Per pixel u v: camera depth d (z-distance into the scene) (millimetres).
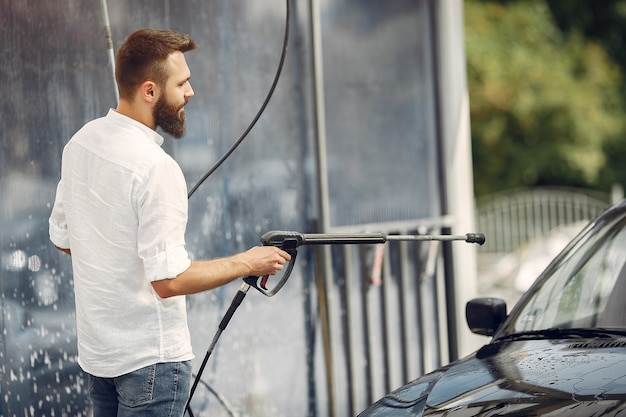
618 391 3264
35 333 4836
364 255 6582
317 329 6184
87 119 5082
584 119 21906
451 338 7191
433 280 7117
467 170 7316
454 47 7195
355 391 6422
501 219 18547
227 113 5723
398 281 6875
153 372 3615
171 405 3658
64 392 4938
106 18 4777
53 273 4926
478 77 21406
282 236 3787
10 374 4719
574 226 15125
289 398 6000
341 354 6367
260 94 5895
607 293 4211
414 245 6984
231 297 5699
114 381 3664
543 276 4488
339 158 6473
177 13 5484
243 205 5801
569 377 3453
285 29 5422
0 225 4719
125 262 3586
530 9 21969
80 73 5055
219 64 5684
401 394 3875
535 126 21844
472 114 21672
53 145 4938
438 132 7148
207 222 5613
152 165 3561
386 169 6789
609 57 23312
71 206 3697
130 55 3689
